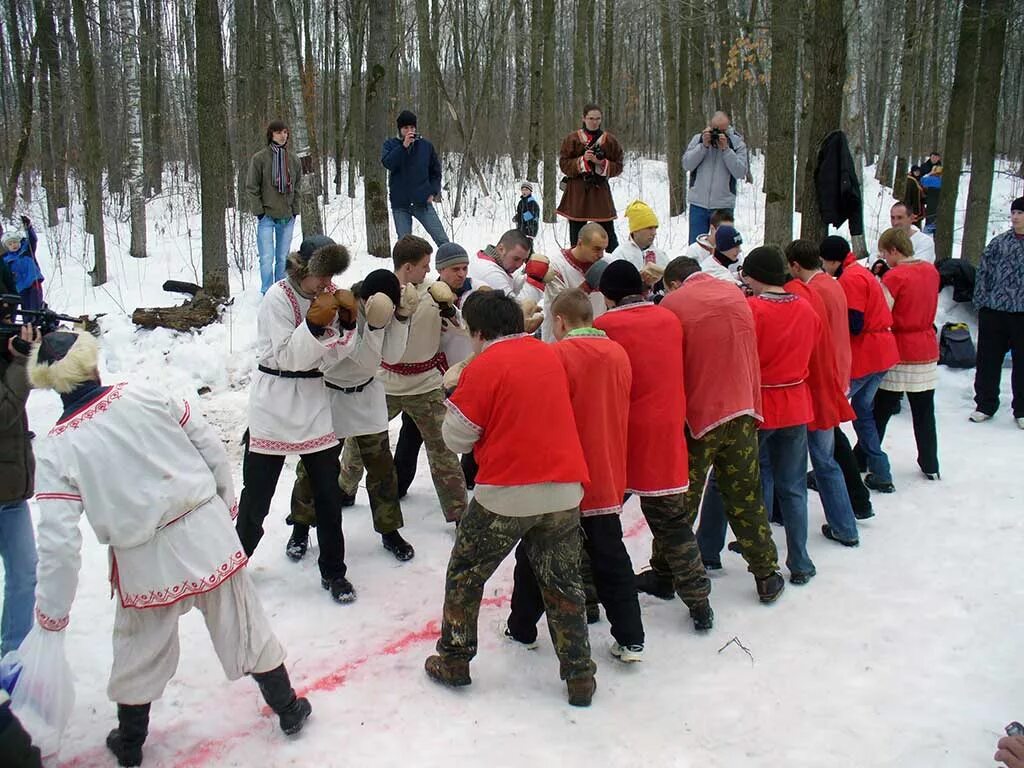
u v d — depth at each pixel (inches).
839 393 210.1
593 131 355.9
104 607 182.7
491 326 148.5
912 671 162.7
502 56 1087.0
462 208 699.4
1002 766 134.9
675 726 146.5
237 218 542.9
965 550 211.6
